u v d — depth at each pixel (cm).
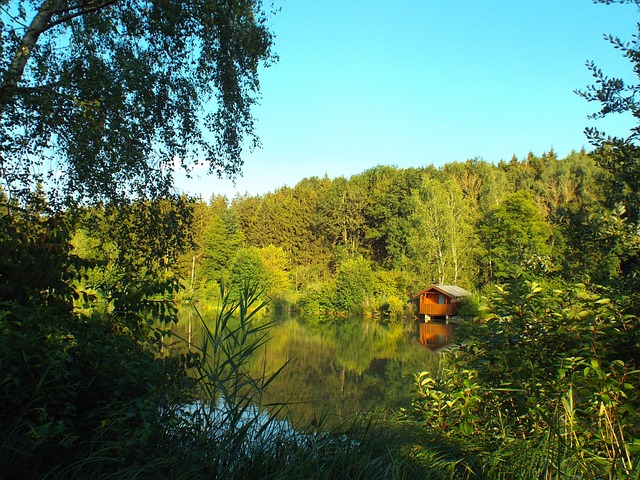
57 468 300
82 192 654
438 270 3944
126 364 352
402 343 2272
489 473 329
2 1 540
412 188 5494
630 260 394
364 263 4069
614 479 289
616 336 387
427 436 413
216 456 297
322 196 6366
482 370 437
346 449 330
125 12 706
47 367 303
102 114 639
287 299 4266
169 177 726
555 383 379
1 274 399
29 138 593
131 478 277
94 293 471
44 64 600
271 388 1111
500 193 5538
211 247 4478
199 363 399
